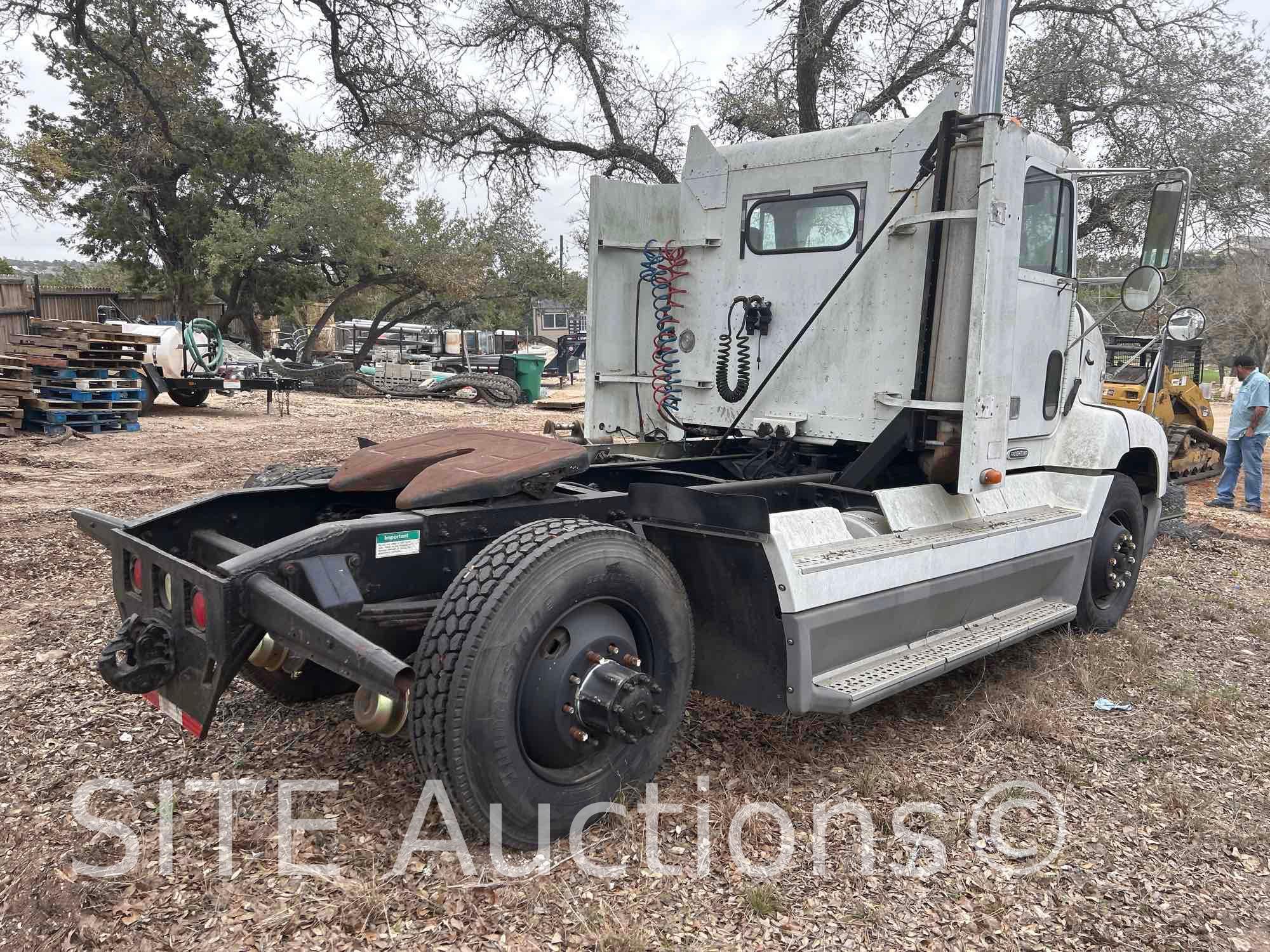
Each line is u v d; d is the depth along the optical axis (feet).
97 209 86.17
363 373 84.02
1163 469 19.31
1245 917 8.98
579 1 42.37
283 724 12.10
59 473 32.04
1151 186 37.37
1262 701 14.74
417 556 9.96
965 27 37.68
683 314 17.60
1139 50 39.45
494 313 121.19
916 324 14.42
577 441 17.31
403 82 45.29
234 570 8.72
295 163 86.63
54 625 15.60
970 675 15.51
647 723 9.48
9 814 9.64
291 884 8.63
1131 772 12.04
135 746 11.35
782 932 8.36
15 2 50.34
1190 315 17.63
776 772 11.46
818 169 15.55
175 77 77.10
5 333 63.31
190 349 55.52
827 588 11.05
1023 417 16.22
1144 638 17.49
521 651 8.86
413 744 8.94
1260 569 24.99
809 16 38.01
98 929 7.89
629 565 9.80
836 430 15.49
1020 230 14.05
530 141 44.50
